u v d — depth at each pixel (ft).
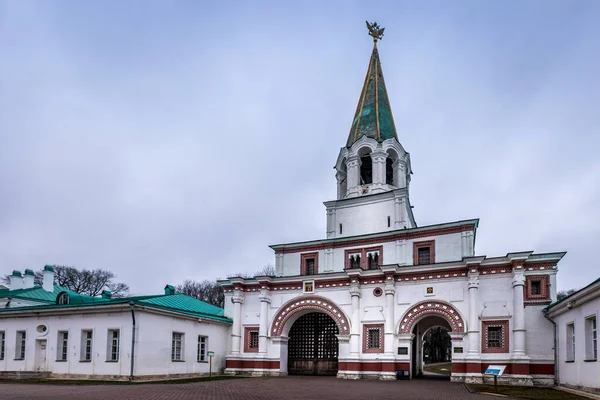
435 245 119.34
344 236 137.08
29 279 171.12
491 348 104.22
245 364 128.06
